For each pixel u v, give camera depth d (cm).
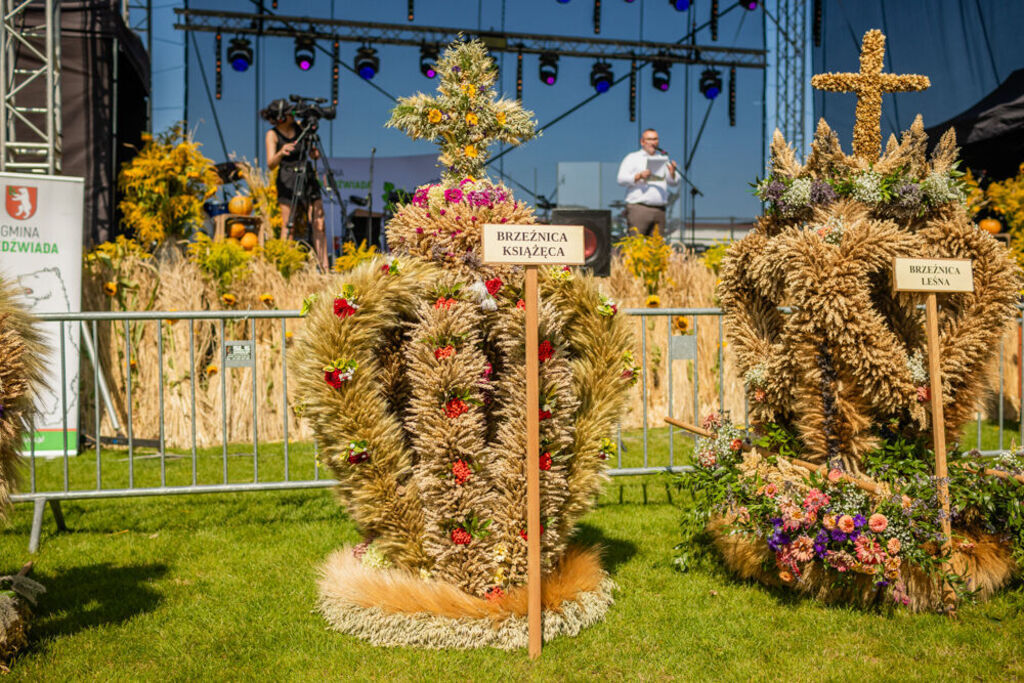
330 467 315
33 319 296
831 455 356
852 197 361
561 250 295
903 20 1142
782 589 362
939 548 330
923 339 364
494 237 288
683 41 1812
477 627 303
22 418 287
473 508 305
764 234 381
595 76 1759
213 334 804
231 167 1085
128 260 795
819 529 330
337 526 483
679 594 362
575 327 329
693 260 925
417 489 311
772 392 371
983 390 366
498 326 309
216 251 802
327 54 1667
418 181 1567
